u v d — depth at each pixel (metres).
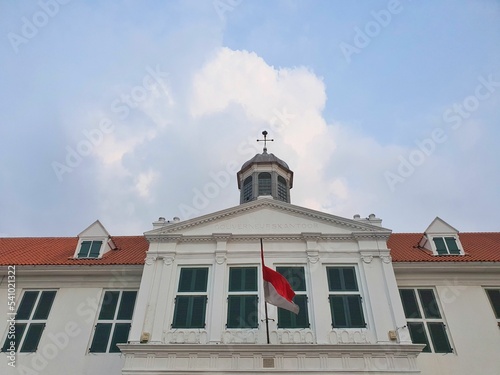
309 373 10.86
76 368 12.59
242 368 11.01
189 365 11.12
